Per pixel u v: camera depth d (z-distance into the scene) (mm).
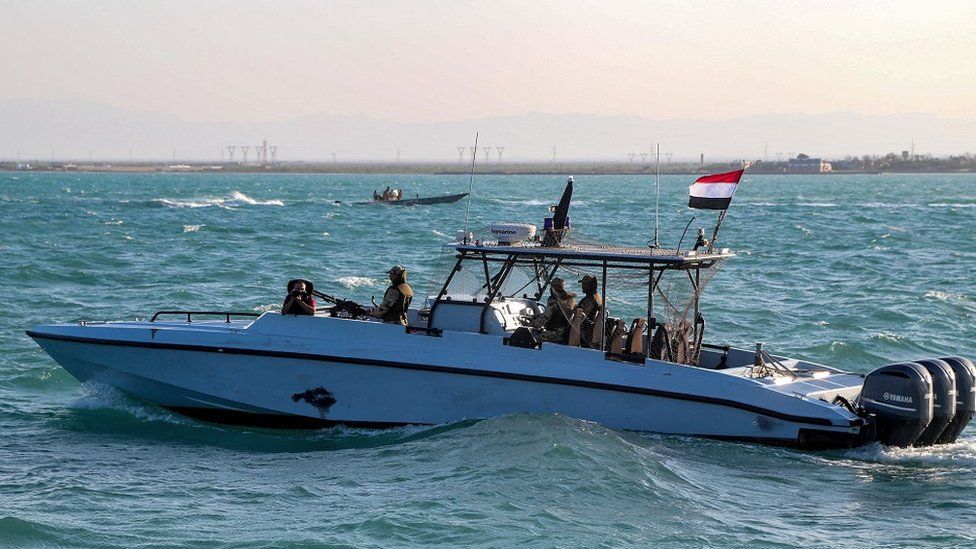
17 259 56219
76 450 20641
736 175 21047
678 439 20016
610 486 17438
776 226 96250
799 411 19375
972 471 18875
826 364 30609
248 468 19281
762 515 16594
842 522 16312
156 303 40719
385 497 17281
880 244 74688
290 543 15344
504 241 21141
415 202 143125
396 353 20797
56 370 27141
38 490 17875
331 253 64688
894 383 19359
